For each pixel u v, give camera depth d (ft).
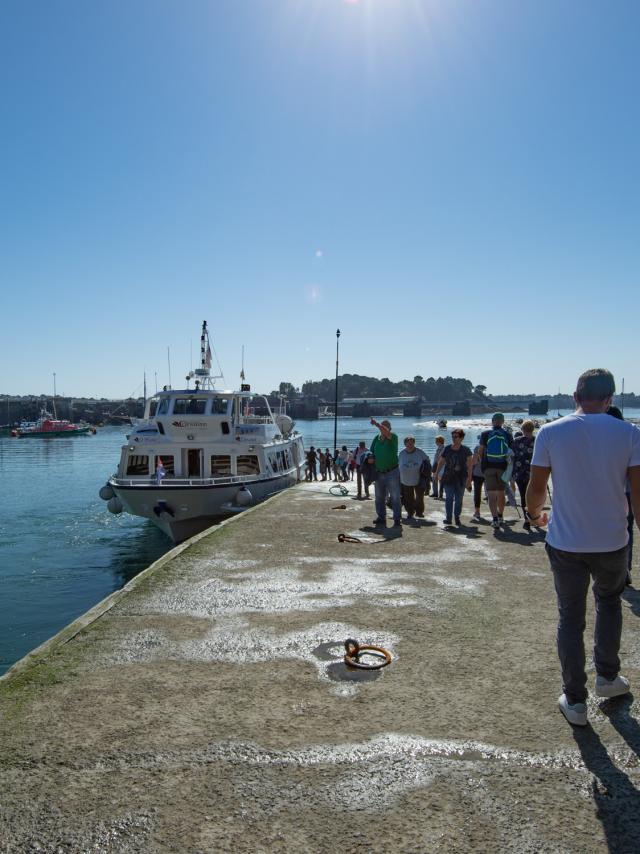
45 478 162.81
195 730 12.84
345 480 100.94
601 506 12.40
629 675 15.29
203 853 9.17
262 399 90.84
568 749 11.92
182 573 26.68
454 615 20.67
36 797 10.51
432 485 63.16
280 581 25.27
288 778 11.04
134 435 70.95
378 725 13.01
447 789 10.68
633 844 9.25
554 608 21.43
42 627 44.32
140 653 17.29
